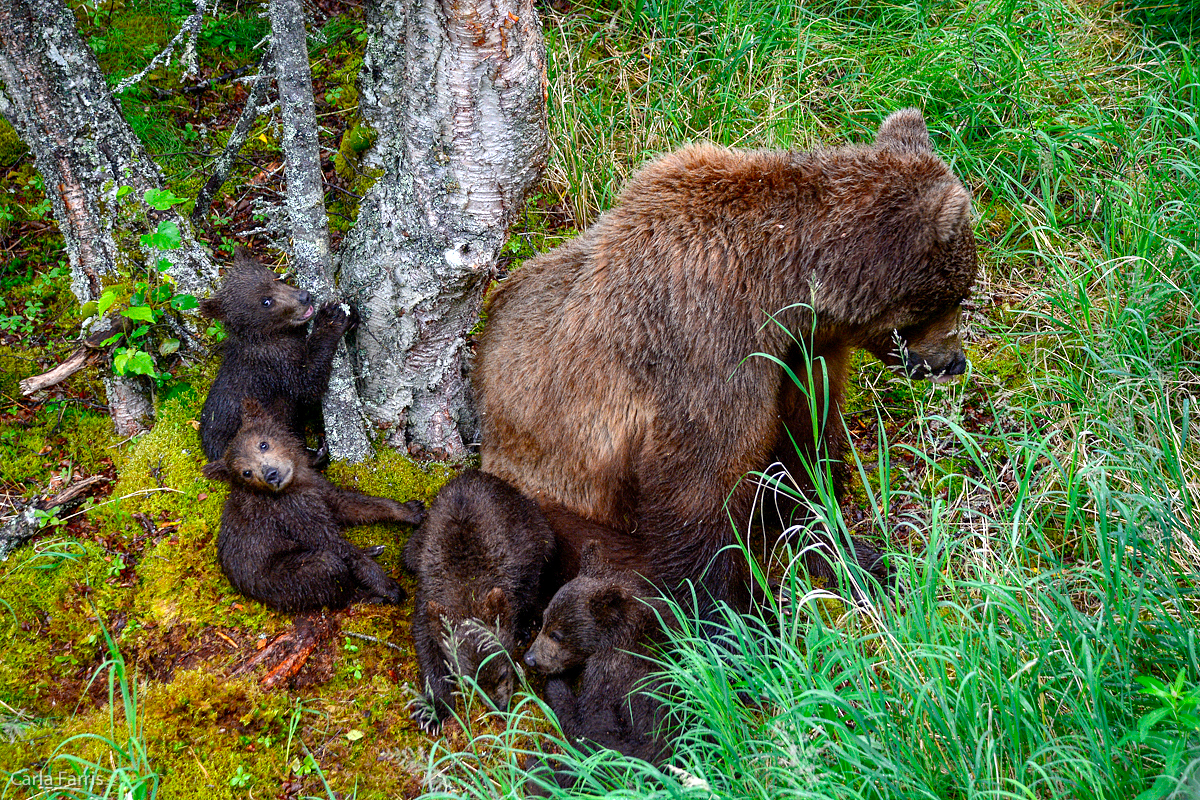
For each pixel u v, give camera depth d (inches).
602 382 199.6
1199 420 226.8
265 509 203.3
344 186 279.6
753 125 299.6
